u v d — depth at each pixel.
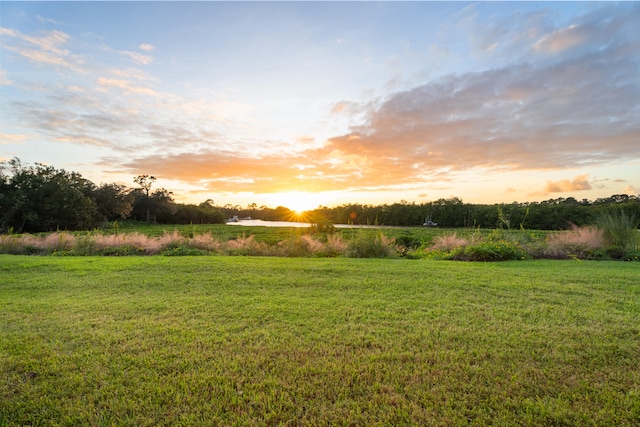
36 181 31.36
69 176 37.88
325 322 3.77
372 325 3.67
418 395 2.39
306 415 2.19
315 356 2.95
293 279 5.97
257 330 3.54
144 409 2.25
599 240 9.90
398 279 5.95
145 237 12.36
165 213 61.72
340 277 6.16
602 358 2.89
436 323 3.72
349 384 2.53
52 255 10.45
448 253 9.91
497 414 2.19
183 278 6.09
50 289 5.34
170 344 3.20
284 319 3.88
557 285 5.42
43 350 3.05
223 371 2.71
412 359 2.89
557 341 3.22
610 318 3.84
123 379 2.59
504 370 2.70
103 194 45.91
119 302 4.57
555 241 10.38
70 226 34.12
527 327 3.58
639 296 4.77
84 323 3.73
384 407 2.26
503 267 7.23
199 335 3.40
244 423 2.12
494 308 4.25
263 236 17.62
